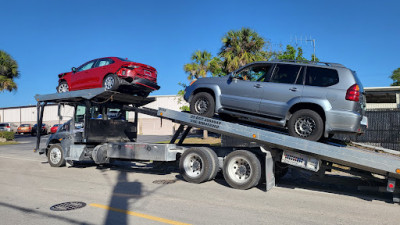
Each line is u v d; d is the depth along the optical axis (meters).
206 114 8.10
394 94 19.67
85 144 10.94
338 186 8.48
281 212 5.59
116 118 11.45
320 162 6.88
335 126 6.34
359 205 6.26
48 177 9.18
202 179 8.00
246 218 5.18
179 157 9.32
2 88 29.98
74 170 10.66
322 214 5.52
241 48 21.23
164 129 34.53
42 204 6.00
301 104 6.82
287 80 7.12
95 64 10.81
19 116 48.75
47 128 37.06
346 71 6.55
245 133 7.33
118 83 9.91
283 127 7.34
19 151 19.14
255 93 7.39
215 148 8.52
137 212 5.45
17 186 7.80
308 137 6.61
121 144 9.75
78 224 4.82
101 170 10.63
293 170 9.09
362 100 6.64
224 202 6.24
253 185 7.36
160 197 6.59
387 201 6.70
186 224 4.82
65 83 11.66
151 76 10.57
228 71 21.19
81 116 11.08
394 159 5.90
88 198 6.48
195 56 25.53
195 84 8.48
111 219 5.05
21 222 4.93
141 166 11.92
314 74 6.88
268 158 7.31
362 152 6.12
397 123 12.98
